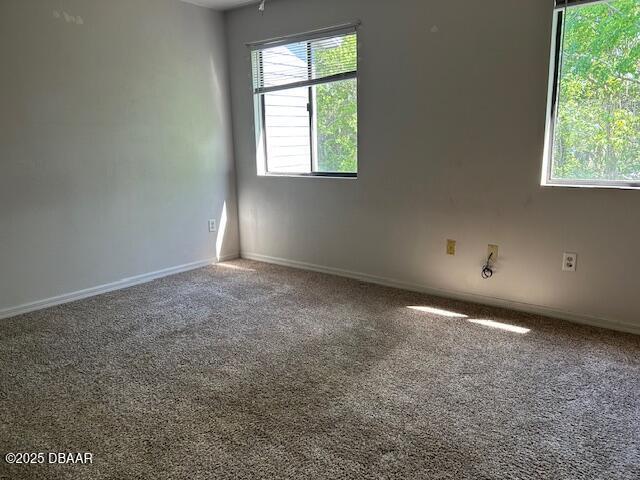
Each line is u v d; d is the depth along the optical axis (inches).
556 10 111.8
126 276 156.9
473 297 136.8
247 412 83.3
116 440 76.2
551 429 77.3
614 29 107.5
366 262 158.1
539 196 121.0
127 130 151.8
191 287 154.8
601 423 78.7
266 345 110.2
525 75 118.2
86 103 140.9
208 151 177.6
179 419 81.6
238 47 175.9
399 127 141.9
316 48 157.0
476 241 133.3
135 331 119.4
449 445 73.6
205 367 100.0
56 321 126.6
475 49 124.6
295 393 89.3
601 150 113.3
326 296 144.0
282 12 161.3
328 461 70.4
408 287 149.3
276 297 143.8
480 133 127.6
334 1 148.3
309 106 164.7
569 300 121.0
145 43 153.4
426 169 138.9
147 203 160.1
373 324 121.5
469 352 104.9
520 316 125.0
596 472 67.5
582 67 112.4
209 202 180.4
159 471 68.9
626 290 112.9
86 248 145.6
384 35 139.9
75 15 135.7
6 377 96.5
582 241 116.6
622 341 109.0
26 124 129.0
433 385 91.3
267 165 182.7
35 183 132.5
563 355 102.7
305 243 173.3
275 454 72.1
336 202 161.5
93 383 94.0
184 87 166.7
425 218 141.8
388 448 73.1
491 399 86.2
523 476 66.9
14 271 130.7
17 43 125.1
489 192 128.8
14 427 79.9
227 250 190.9
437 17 129.3
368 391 89.5
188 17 165.3
